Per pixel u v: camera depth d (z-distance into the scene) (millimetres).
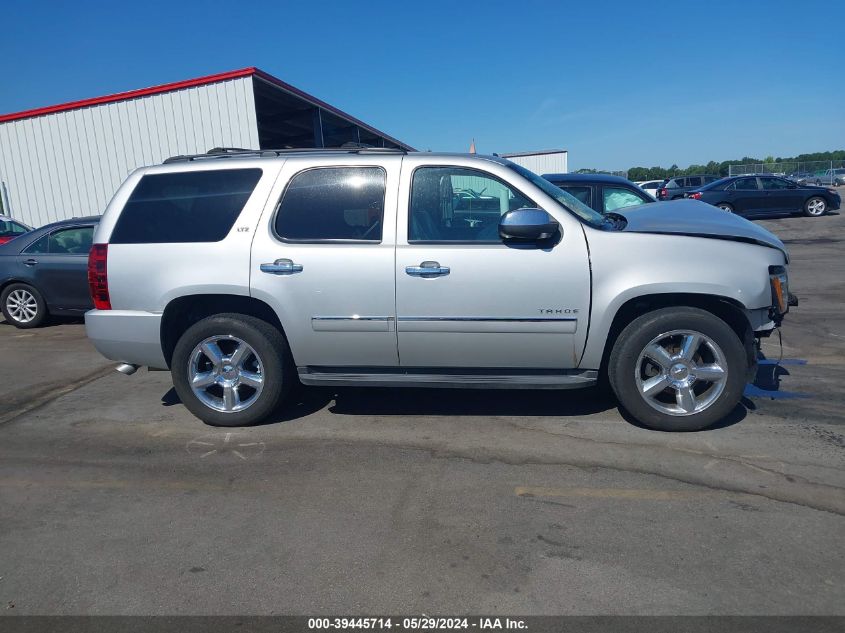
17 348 7590
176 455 4301
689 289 4113
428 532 3244
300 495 3682
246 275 4426
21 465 4199
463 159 4414
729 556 2953
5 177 16516
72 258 8555
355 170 4465
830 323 7441
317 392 5512
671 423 4324
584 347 4254
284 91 15875
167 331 4730
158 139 15320
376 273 4297
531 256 4176
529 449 4195
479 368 4438
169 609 2715
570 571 2881
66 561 3088
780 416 4617
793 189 20531
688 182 29078
